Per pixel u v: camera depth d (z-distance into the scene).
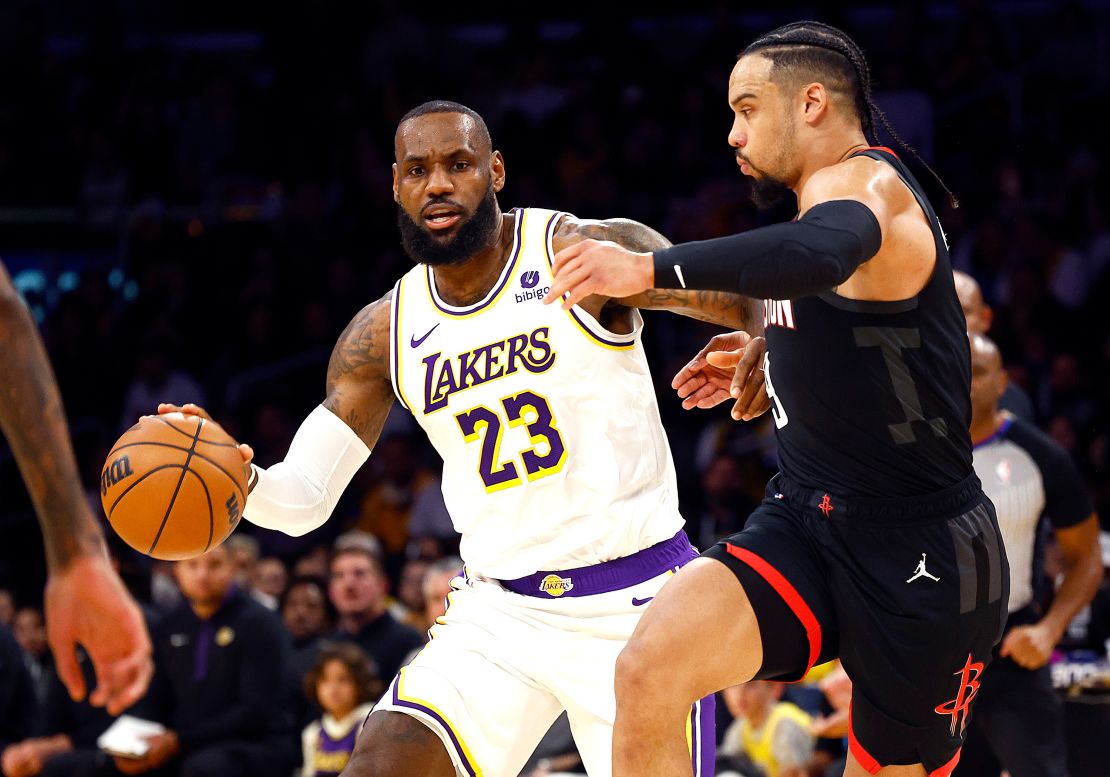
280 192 15.97
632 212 14.10
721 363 4.34
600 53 16.44
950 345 3.77
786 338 3.83
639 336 4.53
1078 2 15.16
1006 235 12.88
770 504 4.01
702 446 11.52
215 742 8.67
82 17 19.23
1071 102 14.19
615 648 4.32
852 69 3.85
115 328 14.48
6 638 9.76
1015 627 6.38
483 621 4.41
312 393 13.70
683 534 4.57
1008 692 6.35
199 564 8.69
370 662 8.34
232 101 16.86
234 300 14.70
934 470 3.80
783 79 3.81
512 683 4.33
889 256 3.59
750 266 3.23
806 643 3.83
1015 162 13.64
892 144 13.96
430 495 11.88
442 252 4.36
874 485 3.79
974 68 14.45
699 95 14.94
